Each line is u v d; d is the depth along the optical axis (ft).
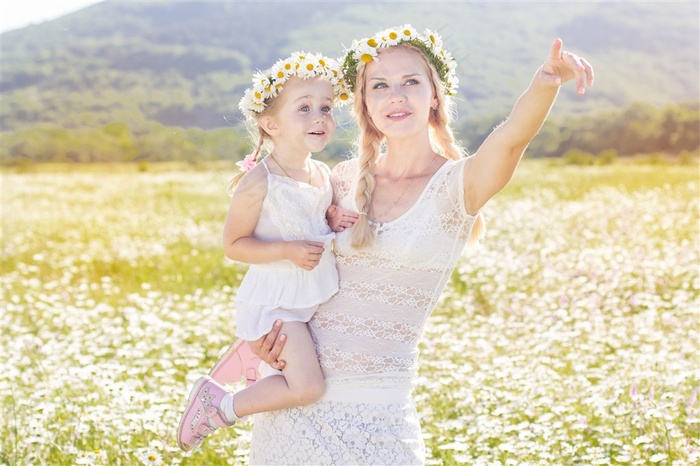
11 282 34.19
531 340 21.47
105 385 16.94
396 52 10.84
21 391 18.65
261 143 11.62
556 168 87.66
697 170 68.74
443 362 19.43
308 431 10.28
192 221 53.01
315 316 10.69
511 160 9.80
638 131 151.94
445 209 10.25
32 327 26.66
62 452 15.05
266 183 10.91
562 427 16.15
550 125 163.12
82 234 47.98
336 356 10.34
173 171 112.68
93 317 27.09
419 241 10.19
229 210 11.06
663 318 22.08
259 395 10.51
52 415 16.76
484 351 20.84
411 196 10.46
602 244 34.04
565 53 9.19
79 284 34.63
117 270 37.76
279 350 10.42
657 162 105.50
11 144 213.05
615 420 16.34
